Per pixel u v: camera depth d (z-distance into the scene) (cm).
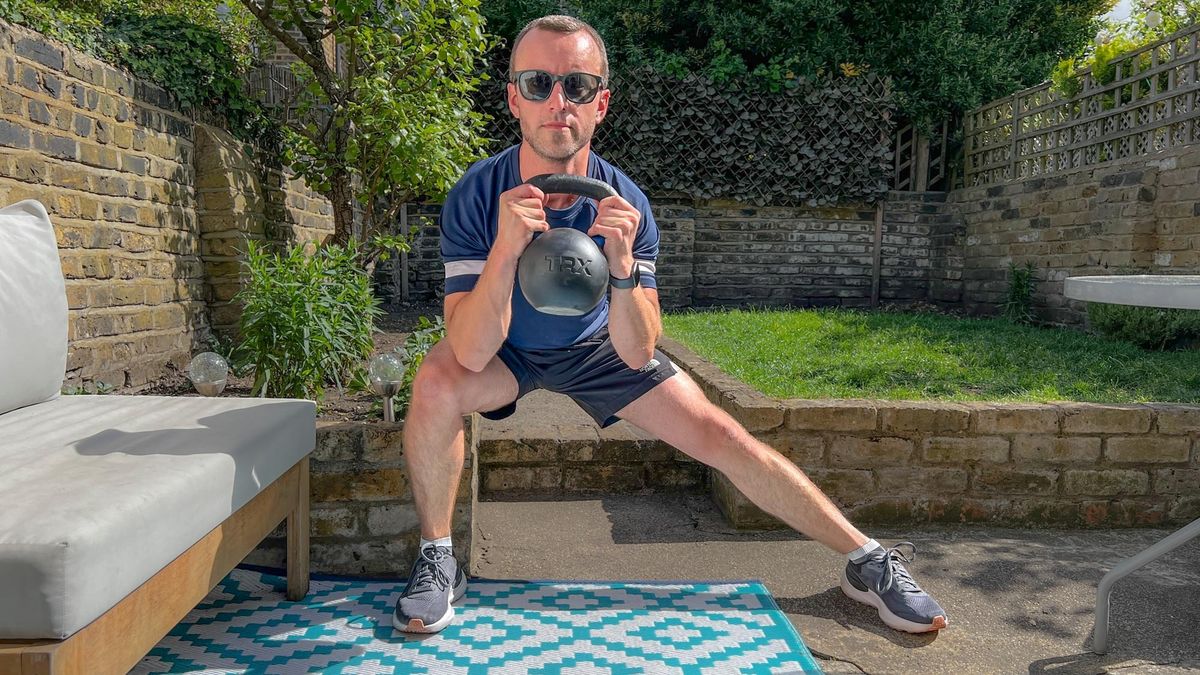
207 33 493
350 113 546
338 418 326
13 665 126
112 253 393
